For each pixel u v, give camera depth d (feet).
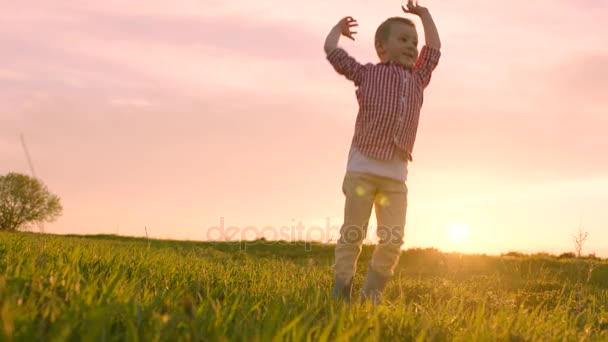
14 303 6.41
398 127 14.16
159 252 26.21
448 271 38.70
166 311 7.61
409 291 19.30
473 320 11.20
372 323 9.23
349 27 15.55
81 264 13.08
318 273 24.34
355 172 14.33
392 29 14.97
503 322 11.09
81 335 6.06
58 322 6.15
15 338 5.42
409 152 14.57
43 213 161.99
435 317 11.17
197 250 38.86
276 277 18.97
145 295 9.08
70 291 7.79
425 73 15.19
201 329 6.95
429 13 15.69
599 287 30.27
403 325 9.66
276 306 9.46
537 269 40.98
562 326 12.10
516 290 24.58
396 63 14.96
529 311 18.74
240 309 9.39
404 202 14.55
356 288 20.70
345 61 14.93
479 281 27.55
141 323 7.08
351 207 14.39
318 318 10.05
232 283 14.37
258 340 6.65
